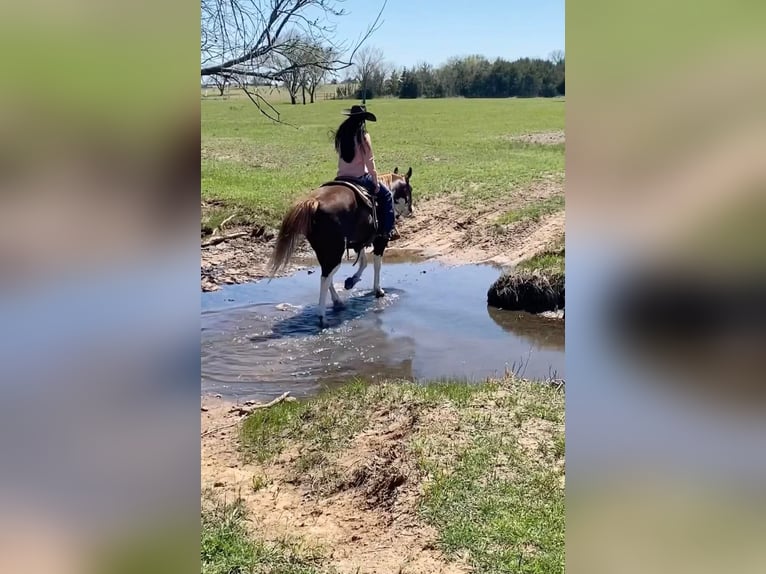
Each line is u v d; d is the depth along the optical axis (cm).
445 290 888
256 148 1980
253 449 471
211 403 558
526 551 343
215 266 958
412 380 599
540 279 808
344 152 785
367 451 452
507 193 1300
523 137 2209
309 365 645
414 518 377
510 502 384
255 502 396
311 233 741
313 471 435
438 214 1214
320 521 380
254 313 796
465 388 555
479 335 727
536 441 455
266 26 566
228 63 579
